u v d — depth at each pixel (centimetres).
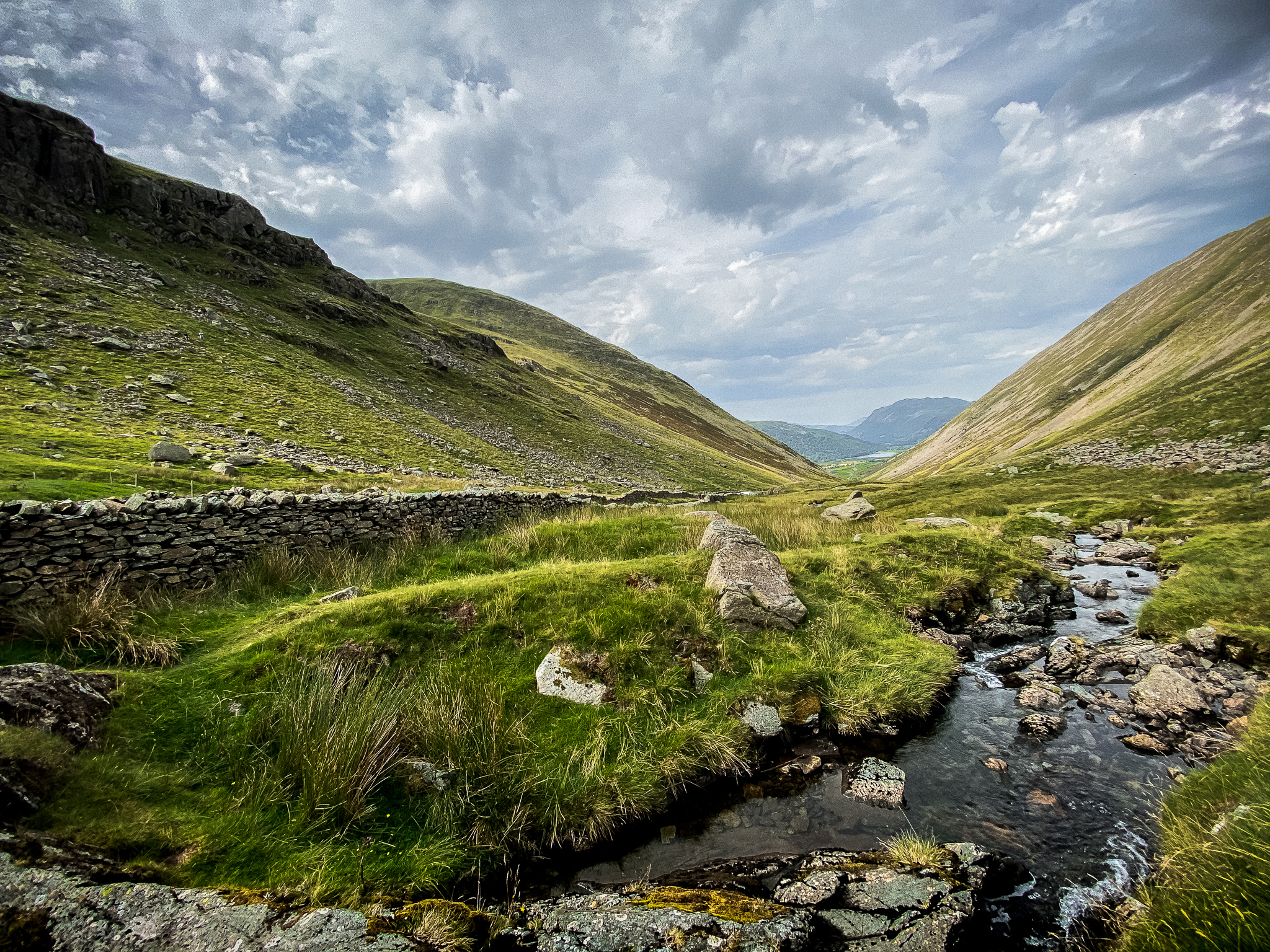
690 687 866
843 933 470
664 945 448
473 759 671
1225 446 5081
